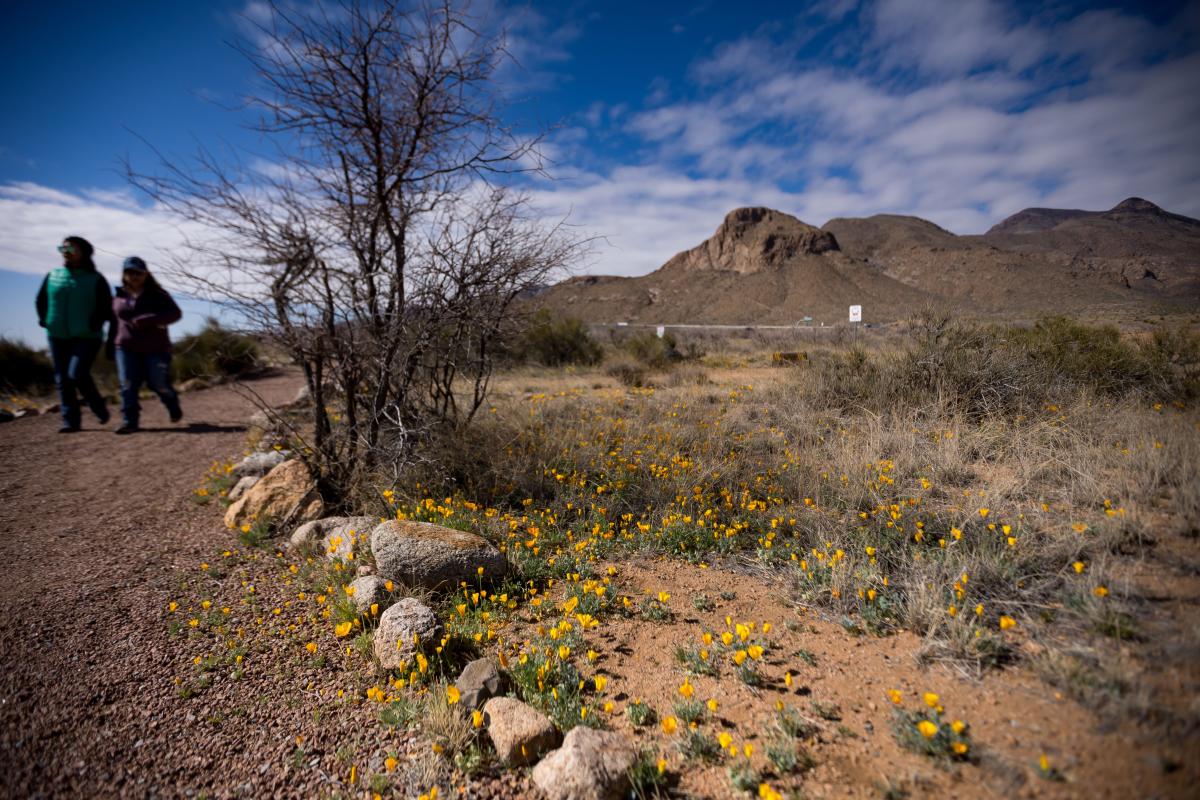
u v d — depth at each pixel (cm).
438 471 459
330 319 418
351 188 420
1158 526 281
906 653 243
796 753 196
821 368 810
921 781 175
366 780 203
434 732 221
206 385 1180
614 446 564
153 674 262
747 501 433
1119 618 218
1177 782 147
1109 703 180
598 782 182
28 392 1080
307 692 252
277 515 436
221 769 209
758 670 247
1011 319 1358
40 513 462
